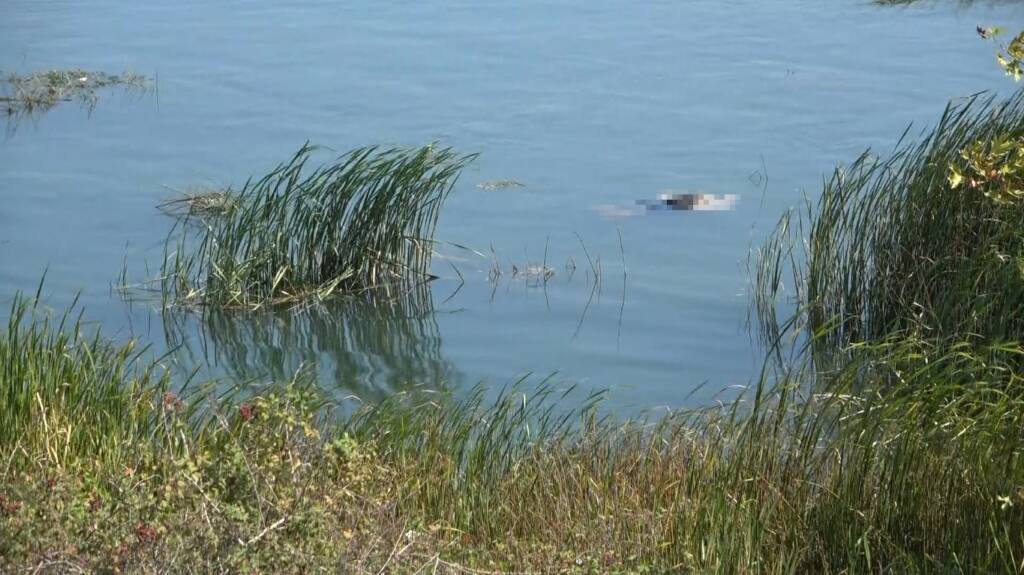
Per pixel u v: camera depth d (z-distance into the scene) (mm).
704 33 24844
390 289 14062
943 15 25656
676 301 13508
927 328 11422
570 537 7777
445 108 20391
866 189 13227
